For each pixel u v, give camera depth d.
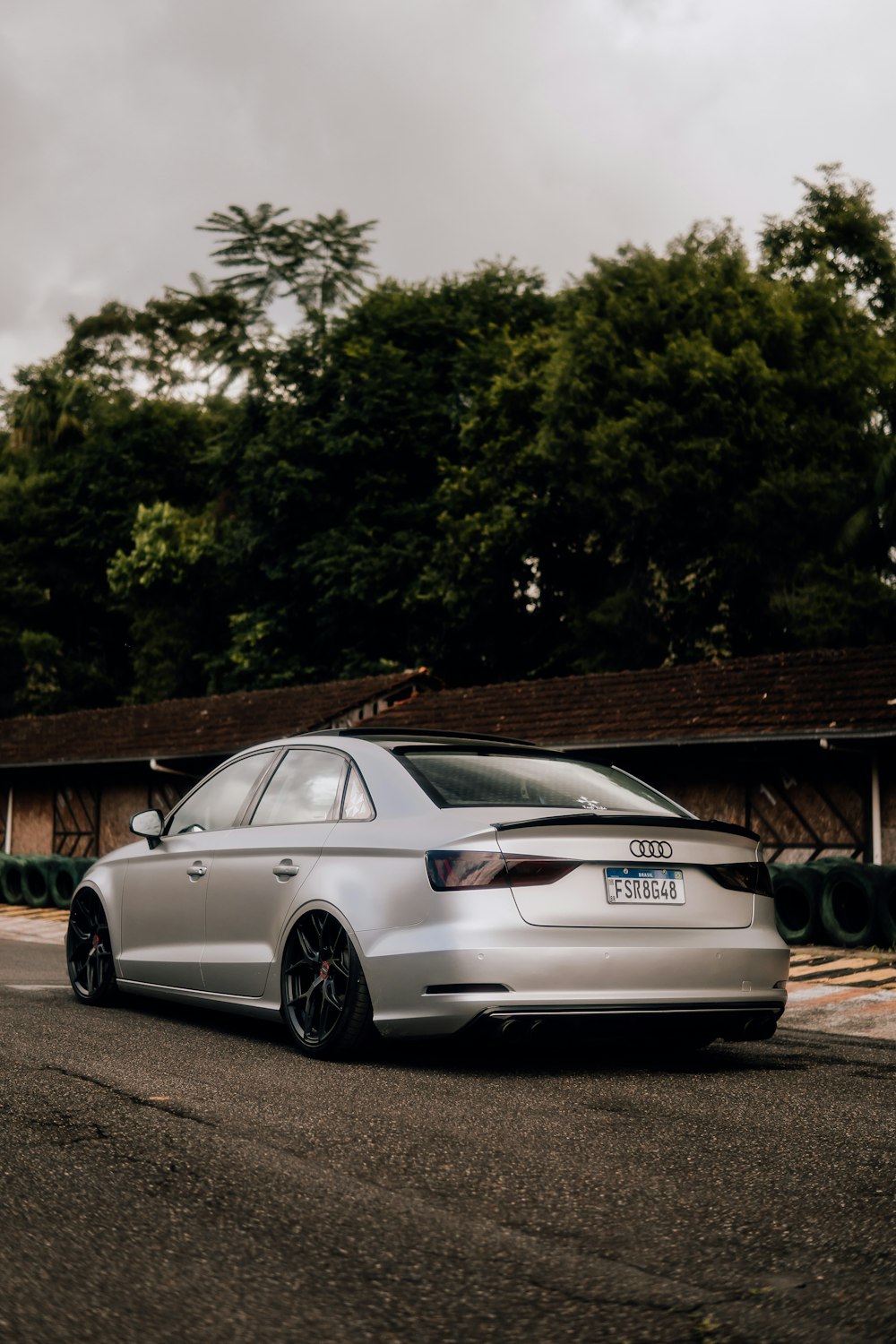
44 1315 2.72
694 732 15.51
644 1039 6.65
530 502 32.53
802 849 15.39
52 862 20.08
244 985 6.28
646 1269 3.05
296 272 45.25
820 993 8.91
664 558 30.67
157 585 45.88
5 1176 3.74
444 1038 5.42
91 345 58.44
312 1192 3.64
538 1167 3.95
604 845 5.53
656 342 31.64
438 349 37.78
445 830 5.54
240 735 23.06
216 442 44.00
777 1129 4.52
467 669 36.59
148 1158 3.97
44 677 50.22
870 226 36.47
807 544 30.28
